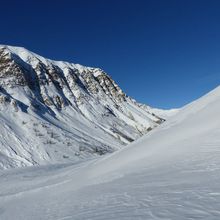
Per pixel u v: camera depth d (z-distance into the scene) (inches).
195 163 643.5
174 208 329.1
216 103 1375.5
